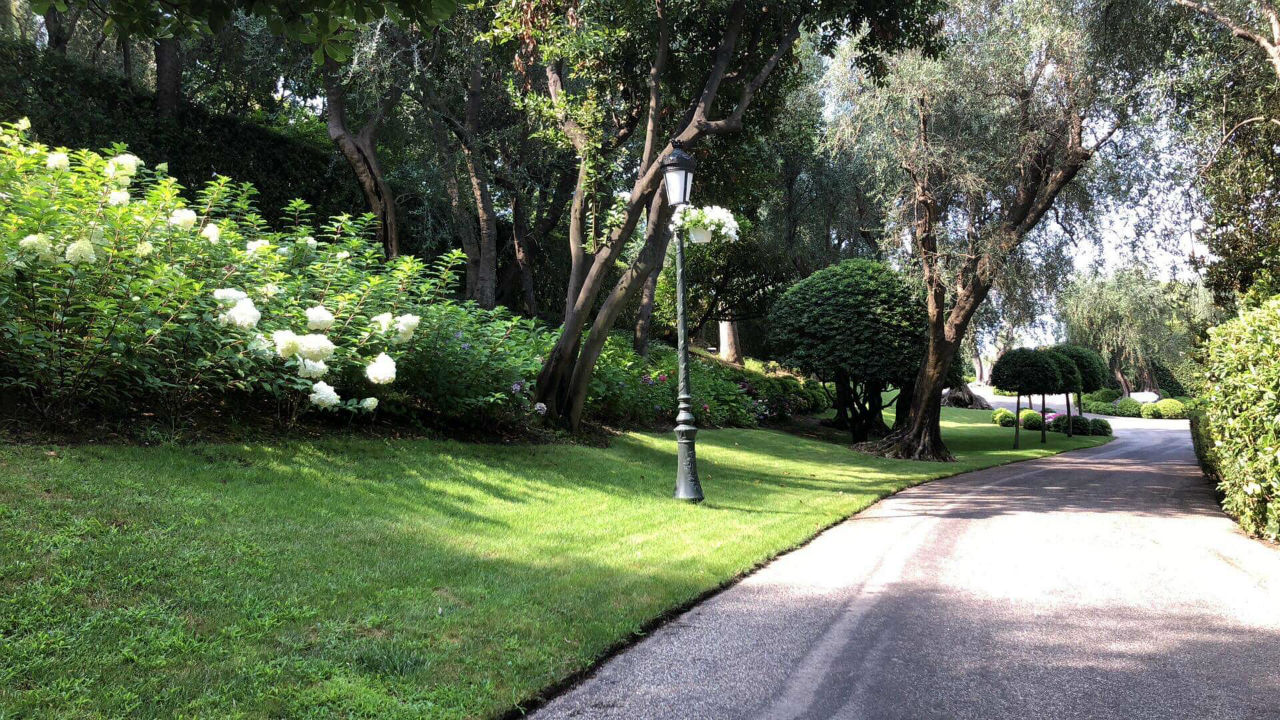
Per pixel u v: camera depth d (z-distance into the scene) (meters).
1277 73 9.48
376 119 12.88
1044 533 6.54
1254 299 9.59
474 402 7.96
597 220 10.33
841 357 18.34
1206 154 11.27
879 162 15.69
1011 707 2.78
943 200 15.22
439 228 15.61
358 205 15.69
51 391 4.92
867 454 15.99
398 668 2.90
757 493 8.62
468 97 14.45
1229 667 3.20
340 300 6.95
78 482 4.18
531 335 10.82
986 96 14.36
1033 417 29.41
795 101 21.83
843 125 16.03
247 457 5.48
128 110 12.74
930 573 4.99
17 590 3.01
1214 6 10.62
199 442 5.47
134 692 2.49
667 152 9.55
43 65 11.92
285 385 6.32
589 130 10.41
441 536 4.92
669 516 6.70
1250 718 2.67
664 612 3.96
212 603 3.28
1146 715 2.70
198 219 6.95
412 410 7.86
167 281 5.22
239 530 4.18
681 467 7.71
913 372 17.97
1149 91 12.22
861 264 19.11
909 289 17.80
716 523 6.56
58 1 2.94
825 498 8.70
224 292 5.62
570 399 10.08
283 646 2.98
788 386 24.22
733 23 10.05
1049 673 3.13
